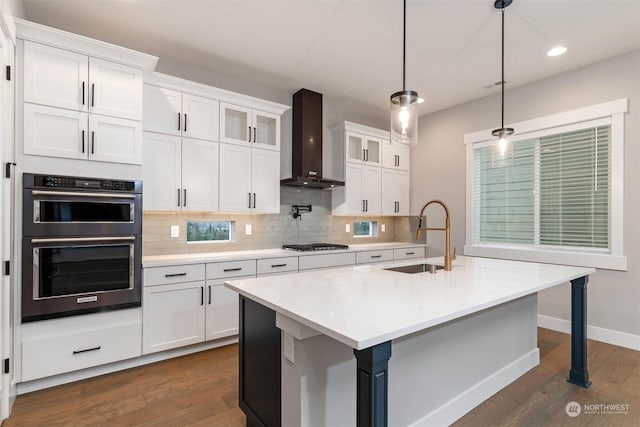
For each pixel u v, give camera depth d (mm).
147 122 2910
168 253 3336
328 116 4562
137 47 3037
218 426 1941
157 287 2736
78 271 2389
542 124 3631
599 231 3312
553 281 1977
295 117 4082
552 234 3654
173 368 2676
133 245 2619
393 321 1228
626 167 3082
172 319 2812
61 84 2334
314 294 1647
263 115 3629
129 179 2602
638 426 1943
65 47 2344
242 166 3455
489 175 4223
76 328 2395
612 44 2922
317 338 1488
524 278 2053
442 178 4633
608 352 2963
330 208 4602
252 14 2535
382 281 1962
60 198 2309
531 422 1993
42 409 2090
